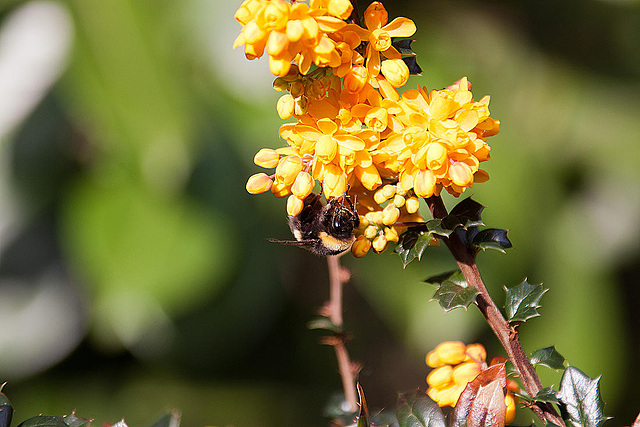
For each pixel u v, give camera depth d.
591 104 0.93
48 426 0.44
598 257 0.91
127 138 0.68
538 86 0.92
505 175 0.86
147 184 0.75
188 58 0.70
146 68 0.67
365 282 0.87
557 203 0.91
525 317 0.46
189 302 0.81
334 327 0.53
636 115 0.93
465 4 0.91
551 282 0.90
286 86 0.45
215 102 0.73
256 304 0.88
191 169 0.77
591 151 0.92
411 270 0.85
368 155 0.45
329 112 0.45
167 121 0.67
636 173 0.91
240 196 0.80
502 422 0.44
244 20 0.44
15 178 0.84
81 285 0.87
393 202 0.46
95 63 0.66
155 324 0.86
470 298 0.45
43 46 0.81
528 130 0.91
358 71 0.45
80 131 0.82
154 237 0.78
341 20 0.44
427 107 0.45
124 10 0.66
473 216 0.46
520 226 0.86
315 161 0.45
